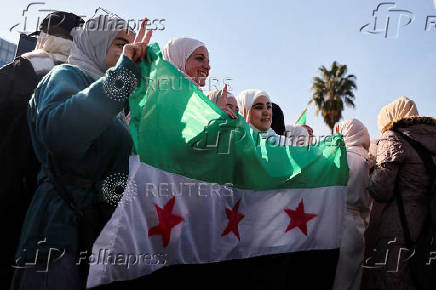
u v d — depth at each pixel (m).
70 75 1.94
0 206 2.01
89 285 1.69
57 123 1.69
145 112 1.99
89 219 1.79
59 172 1.78
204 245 2.26
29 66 2.38
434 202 2.65
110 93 1.75
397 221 2.76
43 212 1.74
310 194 2.85
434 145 2.80
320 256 2.80
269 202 2.67
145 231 1.94
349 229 3.16
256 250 2.55
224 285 2.34
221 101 2.56
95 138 1.76
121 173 1.96
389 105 3.59
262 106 3.39
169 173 2.11
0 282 2.01
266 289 2.52
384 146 2.88
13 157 2.08
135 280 1.90
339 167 3.00
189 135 2.22
